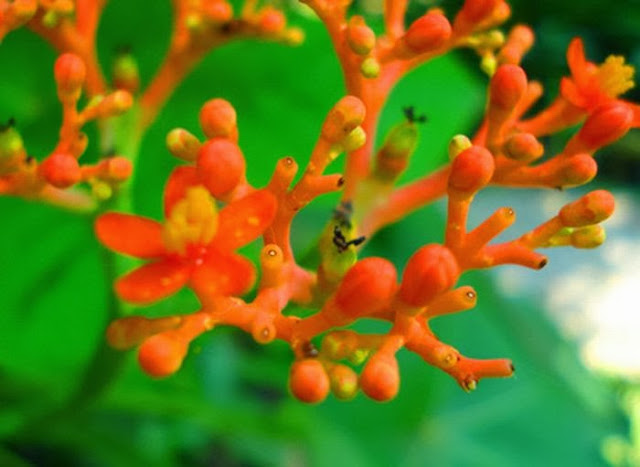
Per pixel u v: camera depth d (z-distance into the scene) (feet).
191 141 0.45
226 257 0.41
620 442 0.88
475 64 0.77
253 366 0.81
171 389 0.62
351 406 0.74
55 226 0.61
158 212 0.63
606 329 1.28
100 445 0.60
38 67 0.64
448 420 0.79
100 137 0.53
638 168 1.01
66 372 0.60
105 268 0.51
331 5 0.48
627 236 1.42
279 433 0.63
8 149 0.46
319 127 0.67
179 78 0.54
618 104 0.46
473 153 0.43
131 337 0.42
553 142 0.79
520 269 1.36
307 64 0.68
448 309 0.43
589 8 0.77
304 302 0.45
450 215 0.44
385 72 0.50
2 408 0.56
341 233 0.45
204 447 0.82
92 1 0.53
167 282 0.41
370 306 0.42
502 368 0.42
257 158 0.67
